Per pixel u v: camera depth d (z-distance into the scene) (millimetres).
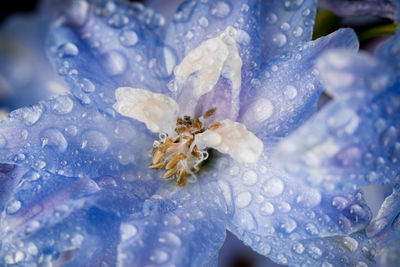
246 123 100
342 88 83
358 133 85
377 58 85
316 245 96
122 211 96
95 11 98
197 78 99
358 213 94
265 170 97
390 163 90
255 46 99
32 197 95
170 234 93
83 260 92
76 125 97
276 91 99
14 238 92
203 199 100
